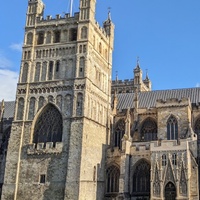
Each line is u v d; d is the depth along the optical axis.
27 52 88.88
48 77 85.19
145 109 92.94
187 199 69.44
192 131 79.12
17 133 82.94
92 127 81.38
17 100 85.75
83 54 83.31
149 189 77.12
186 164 71.75
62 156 77.38
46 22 89.88
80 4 87.69
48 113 83.56
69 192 73.38
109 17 101.31
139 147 80.69
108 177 83.38
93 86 84.62
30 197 77.12
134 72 130.12
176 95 97.56
